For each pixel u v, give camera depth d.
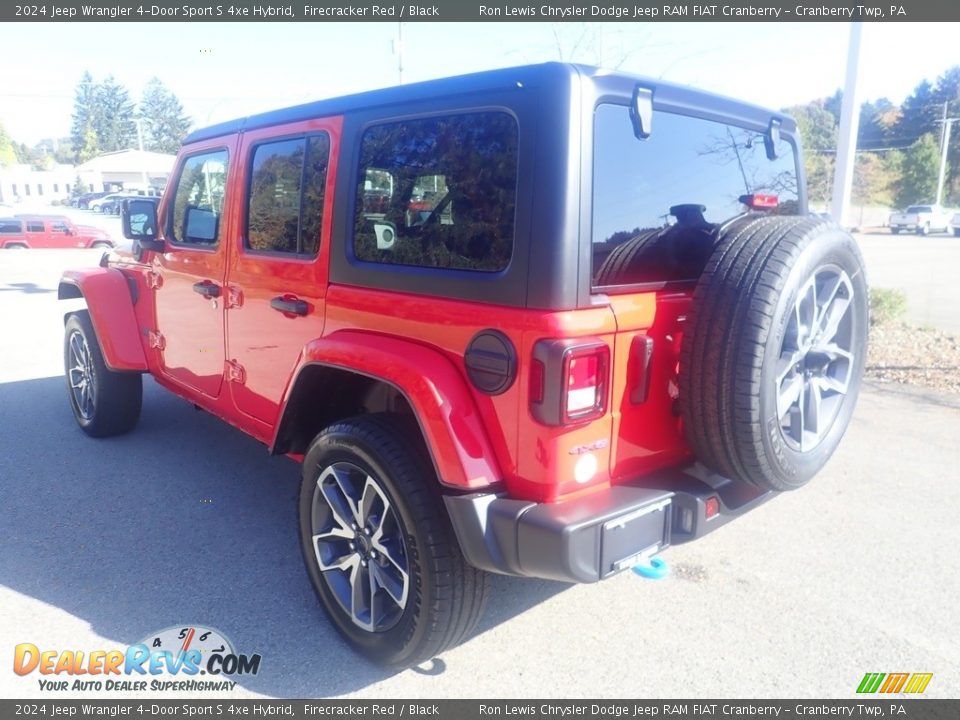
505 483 2.52
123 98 107.69
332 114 3.11
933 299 12.91
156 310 4.64
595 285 2.47
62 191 80.44
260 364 3.61
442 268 2.62
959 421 5.76
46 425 5.87
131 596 3.41
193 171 4.14
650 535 2.56
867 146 73.75
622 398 2.54
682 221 2.87
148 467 4.98
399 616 2.76
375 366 2.67
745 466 2.60
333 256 3.05
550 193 2.30
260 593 3.44
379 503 2.83
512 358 2.37
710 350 2.49
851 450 5.18
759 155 3.29
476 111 2.53
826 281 2.90
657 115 2.71
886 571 3.61
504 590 3.49
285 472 4.93
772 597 3.41
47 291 14.72
